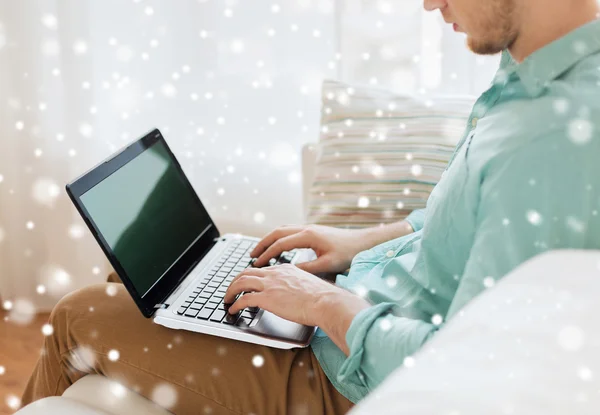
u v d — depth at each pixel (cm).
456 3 88
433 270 95
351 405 99
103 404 101
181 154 207
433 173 136
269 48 195
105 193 109
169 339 104
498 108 90
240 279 103
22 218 206
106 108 201
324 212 142
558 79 85
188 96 202
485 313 59
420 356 55
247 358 101
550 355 51
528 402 46
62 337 108
